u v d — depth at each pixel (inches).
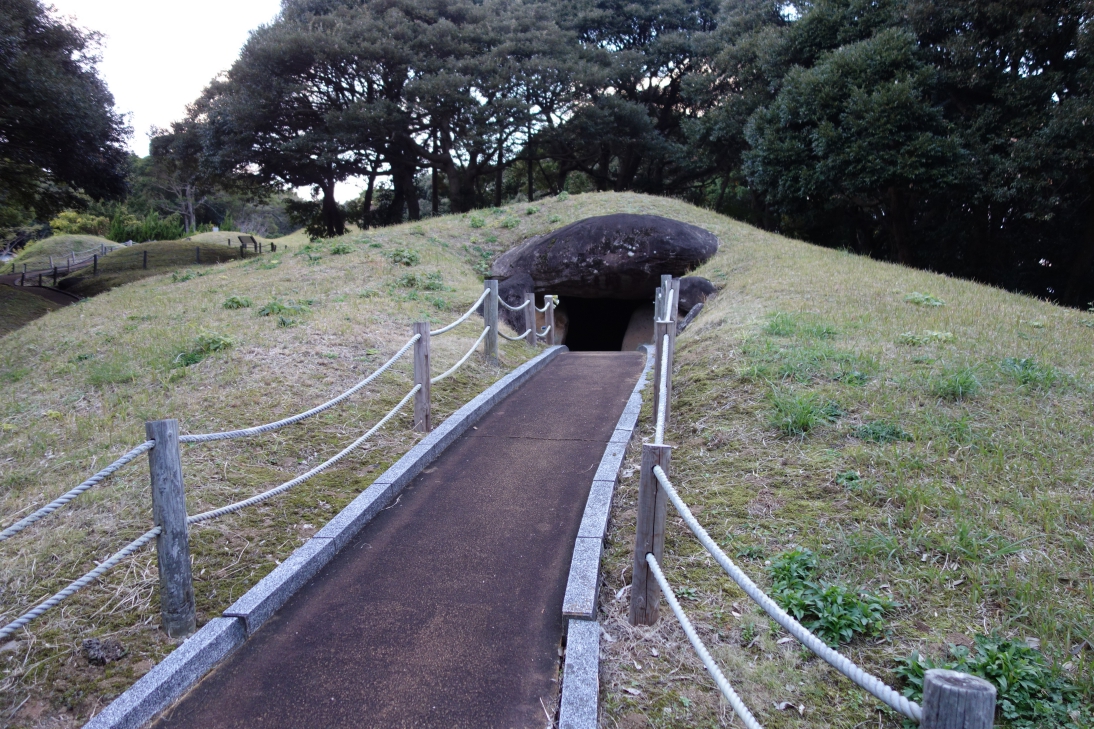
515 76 1033.5
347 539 173.9
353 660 129.9
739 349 289.4
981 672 111.6
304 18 1122.0
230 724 115.3
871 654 122.0
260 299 432.5
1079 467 175.0
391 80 1058.7
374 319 377.4
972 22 647.8
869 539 150.6
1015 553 143.9
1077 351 270.1
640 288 579.8
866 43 672.4
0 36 685.3
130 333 364.8
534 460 220.4
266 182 1154.0
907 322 318.7
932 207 831.1
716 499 178.5
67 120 773.3
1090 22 573.0
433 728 112.4
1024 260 799.7
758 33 912.9
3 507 188.9
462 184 1197.7
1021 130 617.6
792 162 749.3
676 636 132.0
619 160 1435.8
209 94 1119.0
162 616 139.6
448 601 147.2
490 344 341.7
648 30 1295.5
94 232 2210.9
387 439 238.4
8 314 774.5
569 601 139.1
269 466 212.5
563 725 108.6
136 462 209.6
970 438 191.8
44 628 140.9
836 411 214.7
